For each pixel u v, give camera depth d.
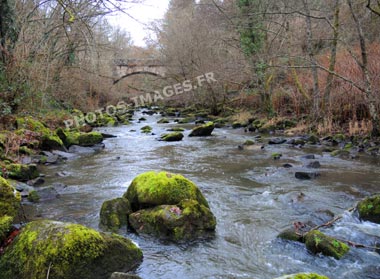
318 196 7.47
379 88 13.57
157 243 5.25
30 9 17.69
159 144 14.89
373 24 18.03
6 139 11.11
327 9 17.77
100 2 13.93
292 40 20.78
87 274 4.08
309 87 18.83
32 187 7.89
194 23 29.02
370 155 11.56
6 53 14.33
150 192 5.89
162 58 34.59
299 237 5.23
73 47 20.38
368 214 5.99
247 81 25.05
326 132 15.39
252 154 12.34
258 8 20.73
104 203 5.94
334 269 4.57
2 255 4.20
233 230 5.77
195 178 9.07
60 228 4.25
